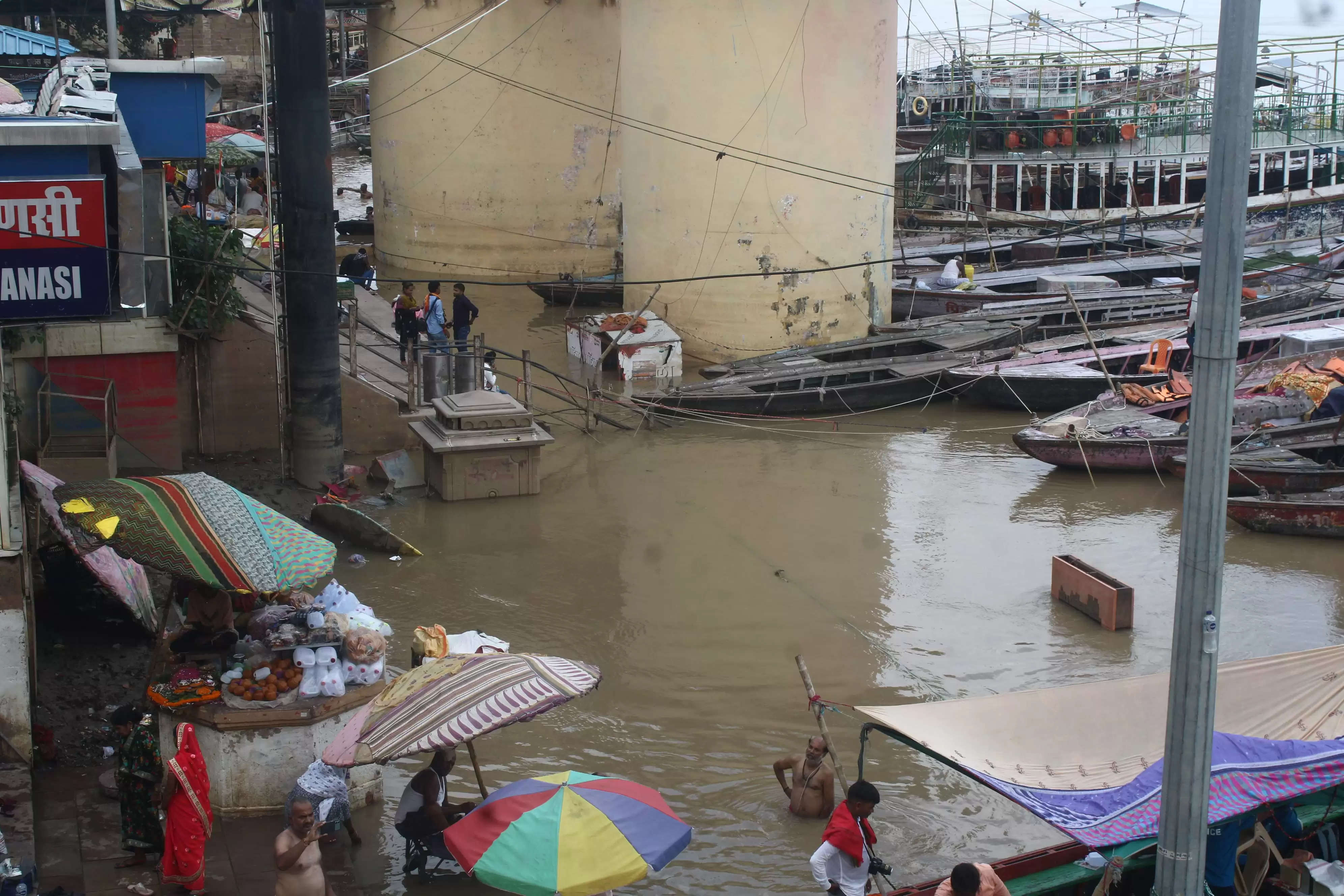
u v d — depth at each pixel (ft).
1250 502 54.44
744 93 80.69
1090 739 28.40
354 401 60.64
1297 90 129.59
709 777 34.01
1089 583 44.98
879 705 38.37
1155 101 122.52
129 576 39.04
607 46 109.40
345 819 29.86
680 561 50.42
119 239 35.45
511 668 28.58
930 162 126.41
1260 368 75.46
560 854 24.16
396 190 114.32
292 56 52.39
